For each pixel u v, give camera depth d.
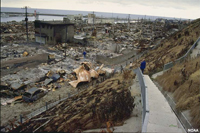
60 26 52.16
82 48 48.62
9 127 14.86
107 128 9.35
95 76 27.47
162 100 12.20
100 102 14.37
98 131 9.88
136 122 10.04
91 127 10.69
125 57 37.22
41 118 15.13
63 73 28.55
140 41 56.09
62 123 12.77
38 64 33.72
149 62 27.09
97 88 19.67
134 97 13.21
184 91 12.77
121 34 76.31
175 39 33.81
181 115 10.52
